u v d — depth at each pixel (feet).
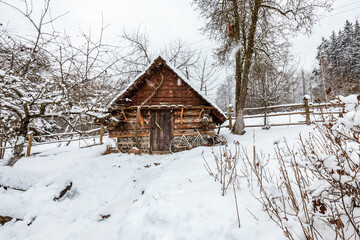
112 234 9.11
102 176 17.33
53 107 15.67
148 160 23.39
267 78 41.75
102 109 14.90
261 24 32.86
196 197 8.36
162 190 9.98
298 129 26.00
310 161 5.26
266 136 26.13
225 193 8.44
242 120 32.01
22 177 14.19
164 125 29.35
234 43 33.50
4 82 11.42
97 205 13.94
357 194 4.92
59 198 13.78
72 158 23.65
